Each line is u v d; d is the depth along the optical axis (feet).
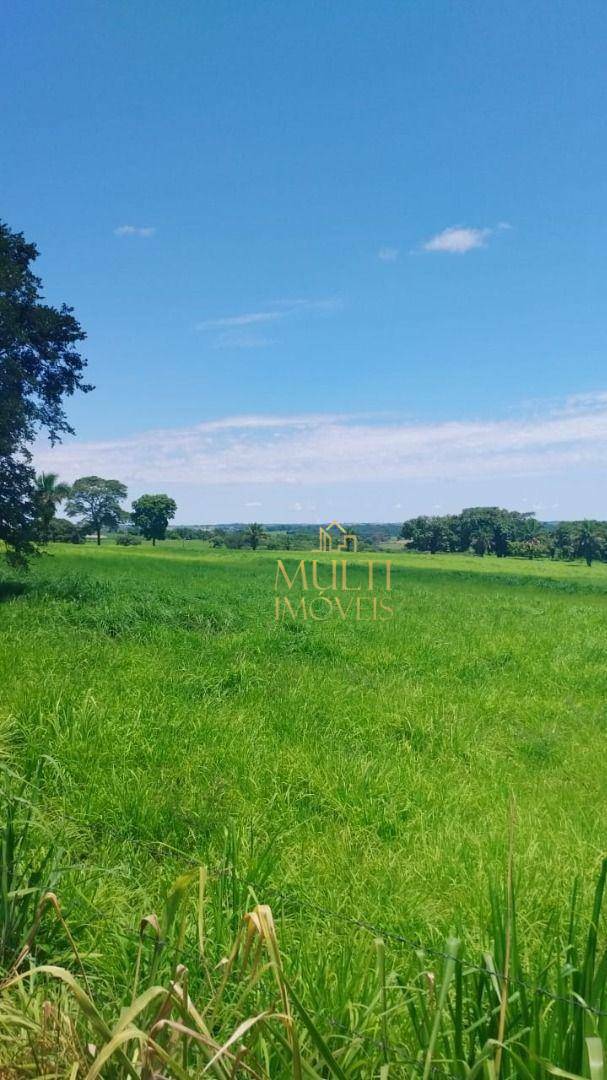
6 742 23.38
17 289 82.17
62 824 15.92
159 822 18.63
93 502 338.34
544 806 22.84
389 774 23.90
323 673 40.50
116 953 11.42
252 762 24.03
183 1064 6.74
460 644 51.65
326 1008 9.33
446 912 14.62
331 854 17.81
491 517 416.67
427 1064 6.84
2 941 9.93
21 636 42.57
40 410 87.97
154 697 30.86
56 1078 7.00
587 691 40.86
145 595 66.95
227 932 11.36
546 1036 7.32
